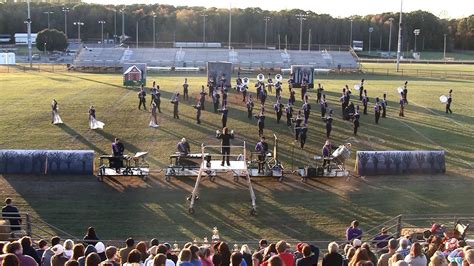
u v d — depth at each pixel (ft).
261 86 183.73
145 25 584.81
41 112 155.84
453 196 95.04
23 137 127.24
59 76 255.50
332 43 621.31
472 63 433.89
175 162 108.47
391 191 96.99
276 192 95.45
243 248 47.50
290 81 212.84
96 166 107.96
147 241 75.25
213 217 84.69
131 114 155.43
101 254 46.60
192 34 585.63
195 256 40.60
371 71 320.29
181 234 78.54
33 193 92.63
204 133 134.82
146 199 91.20
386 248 60.80
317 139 131.54
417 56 552.41
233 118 152.25
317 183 100.37
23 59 380.78
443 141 132.46
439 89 228.43
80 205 88.12
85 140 126.11
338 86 231.09
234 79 255.91
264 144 105.09
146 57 346.74
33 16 572.51
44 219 82.43
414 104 184.55
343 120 153.48
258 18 594.65
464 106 182.91
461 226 68.08
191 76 265.54
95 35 578.66
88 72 282.77
